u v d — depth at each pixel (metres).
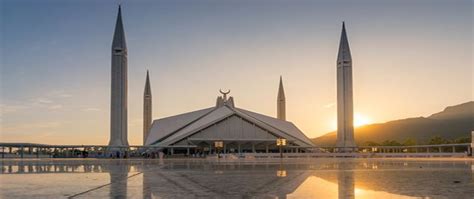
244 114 106.81
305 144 105.38
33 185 19.03
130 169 33.66
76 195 15.19
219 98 122.38
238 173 27.34
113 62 96.44
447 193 15.26
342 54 103.44
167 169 33.38
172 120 121.75
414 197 14.23
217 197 14.40
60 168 35.81
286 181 20.58
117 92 95.81
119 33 97.12
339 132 103.38
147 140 118.00
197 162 52.31
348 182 19.80
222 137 102.56
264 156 84.62
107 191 16.45
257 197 14.36
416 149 122.62
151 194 15.41
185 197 14.47
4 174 27.14
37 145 92.56
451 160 57.47
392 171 29.09
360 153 94.00
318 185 18.39
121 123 95.69
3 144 90.31
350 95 102.62
